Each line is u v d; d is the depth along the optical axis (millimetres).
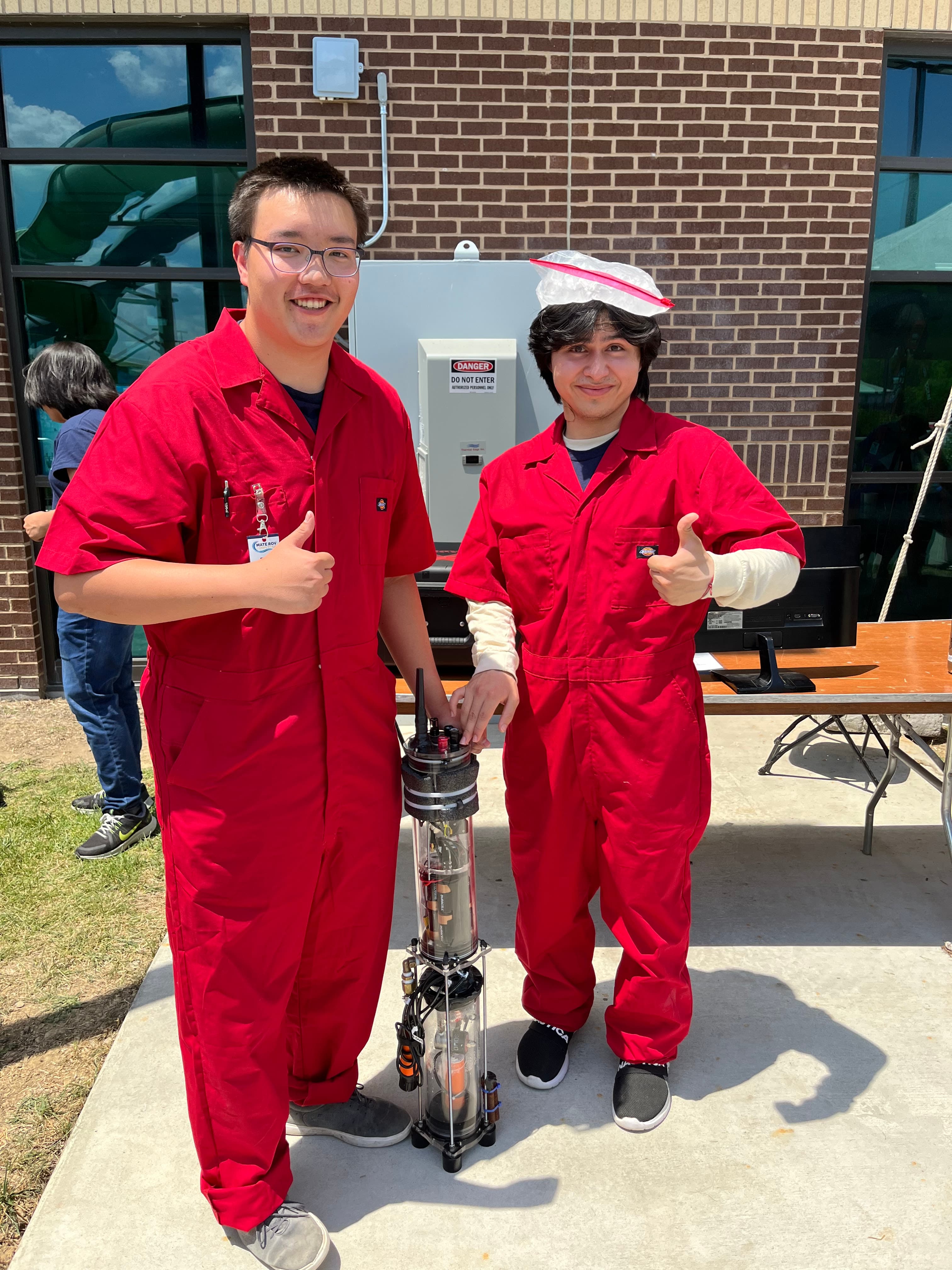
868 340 5145
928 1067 2266
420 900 1891
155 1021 2438
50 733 4621
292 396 1581
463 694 1920
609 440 1940
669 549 1865
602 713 1909
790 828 3559
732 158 4664
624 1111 2064
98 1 4426
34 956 2777
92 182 4816
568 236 4684
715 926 2889
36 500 5059
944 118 4910
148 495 1449
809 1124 2078
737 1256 1757
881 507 5340
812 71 4617
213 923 1579
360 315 4203
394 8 4426
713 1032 2391
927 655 3051
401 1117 2047
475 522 2100
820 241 4781
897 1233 1804
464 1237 1798
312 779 1614
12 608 5016
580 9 4477
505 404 4086
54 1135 2113
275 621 1536
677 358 4840
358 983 1884
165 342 5016
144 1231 1821
